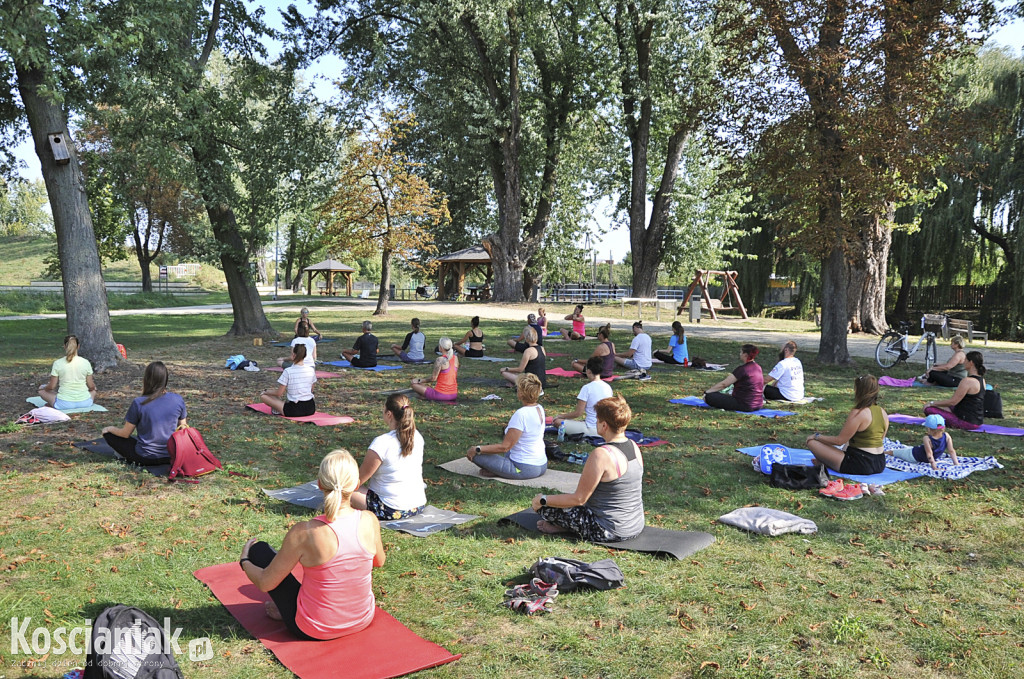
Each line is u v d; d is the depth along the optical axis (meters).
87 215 14.26
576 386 13.68
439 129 36.72
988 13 15.56
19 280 65.81
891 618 4.40
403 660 3.79
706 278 31.22
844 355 17.53
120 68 14.76
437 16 29.84
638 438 9.19
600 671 3.77
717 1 20.56
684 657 3.92
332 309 35.50
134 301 43.28
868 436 7.43
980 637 4.16
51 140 13.51
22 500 6.38
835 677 3.74
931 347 16.70
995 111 15.74
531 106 37.06
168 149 17.58
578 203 42.84
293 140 20.48
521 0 31.94
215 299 53.28
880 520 6.21
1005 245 35.94
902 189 16.86
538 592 4.60
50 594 4.54
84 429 9.06
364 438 9.12
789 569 5.13
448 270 48.53
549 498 5.65
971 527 6.02
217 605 4.46
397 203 29.22
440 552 5.31
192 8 16.84
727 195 35.91
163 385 7.67
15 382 12.89
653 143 38.31
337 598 3.98
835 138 16.08
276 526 5.88
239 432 9.27
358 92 27.05
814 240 16.39
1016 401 12.46
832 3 15.53
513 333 23.91
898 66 15.08
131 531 5.71
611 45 34.91
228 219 21.47
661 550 5.32
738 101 17.06
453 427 9.89
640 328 15.94
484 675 3.71
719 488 7.20
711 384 14.04
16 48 12.02
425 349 19.06
